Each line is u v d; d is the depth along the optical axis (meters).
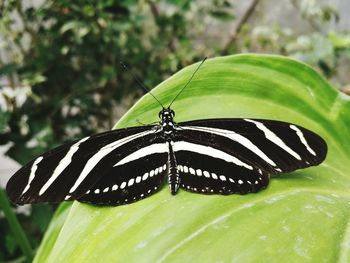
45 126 0.35
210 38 0.49
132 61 0.41
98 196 0.12
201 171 0.12
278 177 0.12
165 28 0.42
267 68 0.15
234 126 0.13
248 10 0.49
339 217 0.11
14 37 0.37
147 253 0.10
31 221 0.33
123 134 0.13
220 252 0.10
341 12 0.52
